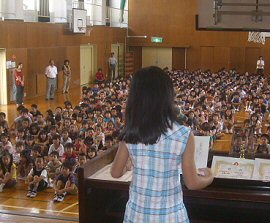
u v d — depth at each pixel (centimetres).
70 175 672
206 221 252
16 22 1482
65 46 1823
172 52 2384
